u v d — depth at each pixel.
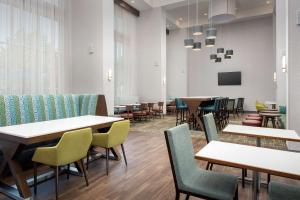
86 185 2.93
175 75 13.61
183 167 1.85
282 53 7.40
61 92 7.09
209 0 9.16
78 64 7.38
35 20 6.33
